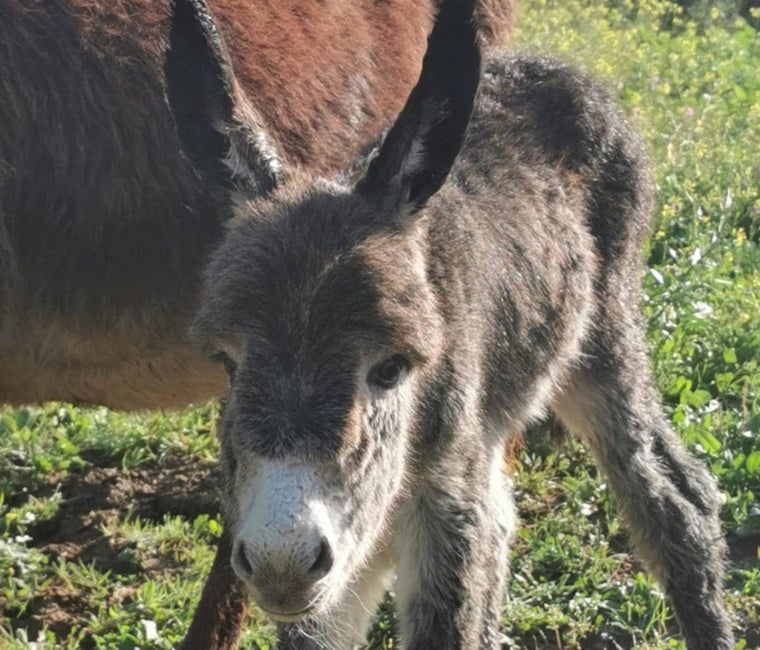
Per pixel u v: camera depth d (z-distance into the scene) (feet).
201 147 12.95
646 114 30.12
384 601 16.43
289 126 15.53
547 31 35.65
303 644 13.92
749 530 17.87
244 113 13.09
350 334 11.00
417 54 17.34
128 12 14.74
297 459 10.48
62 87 14.35
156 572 17.60
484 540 13.57
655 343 20.84
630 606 16.55
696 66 35.78
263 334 10.94
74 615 16.79
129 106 14.60
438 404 12.98
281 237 11.47
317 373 10.80
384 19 17.02
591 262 16.78
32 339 14.73
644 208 17.97
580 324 16.58
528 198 15.61
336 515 10.71
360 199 12.13
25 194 14.25
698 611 16.40
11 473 19.12
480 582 13.47
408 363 11.59
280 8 15.90
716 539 16.92
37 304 14.56
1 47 14.16
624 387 17.24
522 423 15.97
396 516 13.39
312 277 11.12
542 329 15.70
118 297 14.75
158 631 16.37
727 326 21.43
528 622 16.30
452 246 13.46
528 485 18.99
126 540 18.03
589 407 17.17
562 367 16.53
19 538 17.63
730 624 16.43
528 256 15.29
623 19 40.96
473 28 12.23
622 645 16.26
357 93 16.37
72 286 14.57
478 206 14.78
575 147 16.84
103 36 14.56
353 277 11.18
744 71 36.47
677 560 16.65
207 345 11.65
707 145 28.43
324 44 16.10
